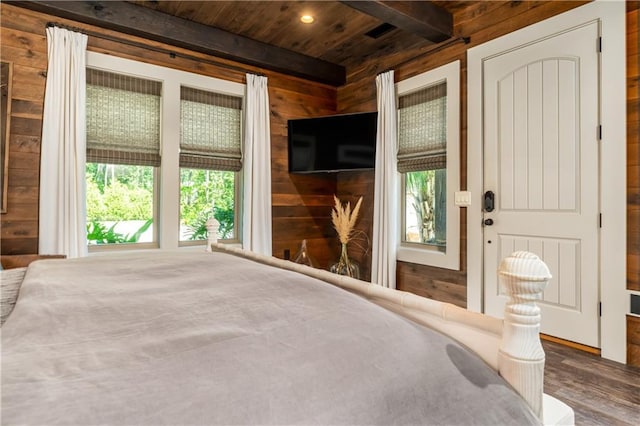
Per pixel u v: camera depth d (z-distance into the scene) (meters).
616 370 2.13
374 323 0.82
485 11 2.93
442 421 0.62
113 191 3.18
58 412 0.49
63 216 2.78
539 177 2.60
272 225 3.98
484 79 2.92
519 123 2.71
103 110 3.07
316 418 0.55
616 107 2.23
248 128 3.71
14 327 0.80
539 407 0.71
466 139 3.05
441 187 3.38
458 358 0.75
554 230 2.52
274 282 1.12
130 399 0.53
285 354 0.68
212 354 0.67
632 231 2.18
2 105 2.63
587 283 2.36
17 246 2.69
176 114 3.37
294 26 3.36
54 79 2.77
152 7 3.04
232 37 3.50
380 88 3.69
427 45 3.38
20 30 2.70
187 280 1.21
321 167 3.88
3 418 0.47
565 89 2.46
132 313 0.89
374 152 3.71
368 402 0.60
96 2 2.84
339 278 1.25
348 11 3.09
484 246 2.93
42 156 2.73
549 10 2.54
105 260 1.59
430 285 3.36
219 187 3.76
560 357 2.29
